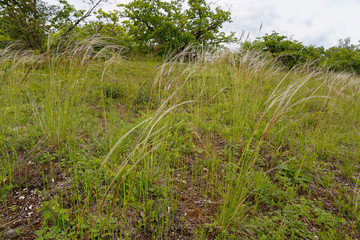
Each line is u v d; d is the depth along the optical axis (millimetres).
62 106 3051
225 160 2809
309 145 3232
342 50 20828
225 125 3645
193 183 2430
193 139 3322
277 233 1779
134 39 21250
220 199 2203
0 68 5461
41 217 1862
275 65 6270
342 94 5039
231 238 1742
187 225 1908
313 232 1881
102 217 1857
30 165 2477
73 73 3004
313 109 4664
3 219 1847
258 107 4121
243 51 6227
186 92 4539
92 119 3545
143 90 5020
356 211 2064
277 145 3133
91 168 2381
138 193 2139
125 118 3754
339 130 3619
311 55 16531
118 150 2604
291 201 2211
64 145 2748
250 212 2068
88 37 3221
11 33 8688
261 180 2268
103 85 4996
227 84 5453
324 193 2395
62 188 2182
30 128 3098
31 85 4965
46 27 9414
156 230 1830
